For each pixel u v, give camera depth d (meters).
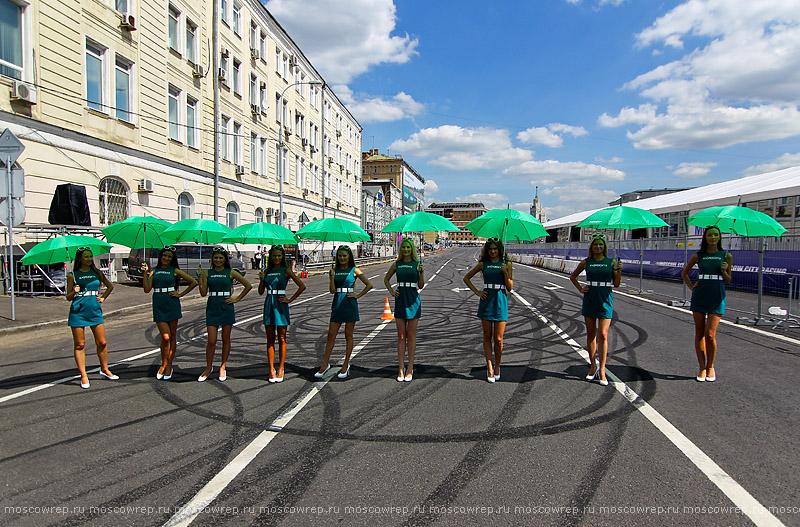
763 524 2.74
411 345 5.71
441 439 3.97
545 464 3.51
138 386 5.51
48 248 5.55
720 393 5.13
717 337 8.12
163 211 19.95
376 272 30.41
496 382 5.61
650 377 5.77
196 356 7.07
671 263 19.19
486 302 5.66
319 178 43.19
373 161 102.81
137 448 3.81
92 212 15.97
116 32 16.98
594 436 4.00
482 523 2.77
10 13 13.09
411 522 2.78
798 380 5.61
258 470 3.44
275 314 5.61
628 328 9.09
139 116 18.31
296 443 3.90
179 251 18.91
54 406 4.81
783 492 3.10
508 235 6.02
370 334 8.70
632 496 3.05
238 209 27.19
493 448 3.79
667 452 3.69
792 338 8.05
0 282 13.02
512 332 8.76
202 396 5.13
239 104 26.95
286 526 2.75
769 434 4.03
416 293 5.70
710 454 3.65
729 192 22.58
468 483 3.24
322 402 4.92
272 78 31.91
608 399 4.96
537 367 6.30
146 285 5.80
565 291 16.39
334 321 5.80
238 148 27.09
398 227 5.90
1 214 9.88
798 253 13.12
